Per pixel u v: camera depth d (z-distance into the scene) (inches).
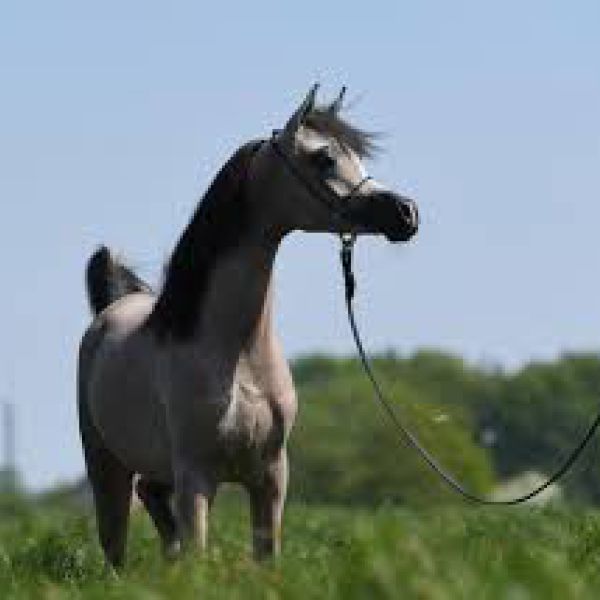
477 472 3440.0
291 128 614.2
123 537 727.1
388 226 604.7
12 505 5118.1
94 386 682.8
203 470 619.5
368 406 4594.0
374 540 498.0
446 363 6574.8
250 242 617.0
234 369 614.5
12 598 557.9
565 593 453.4
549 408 6210.6
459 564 479.5
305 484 4559.5
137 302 713.6
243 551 684.7
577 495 4434.1
